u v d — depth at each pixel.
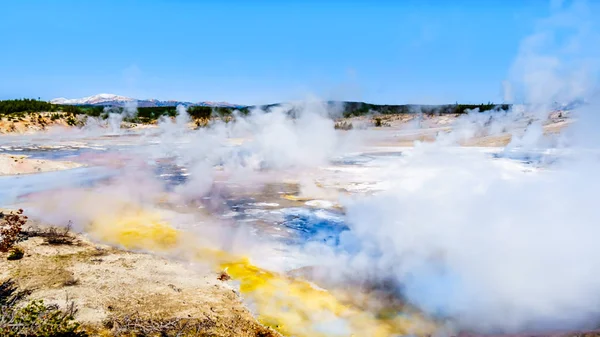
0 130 53.91
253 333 7.05
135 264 9.80
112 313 7.22
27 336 5.98
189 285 8.81
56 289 8.10
